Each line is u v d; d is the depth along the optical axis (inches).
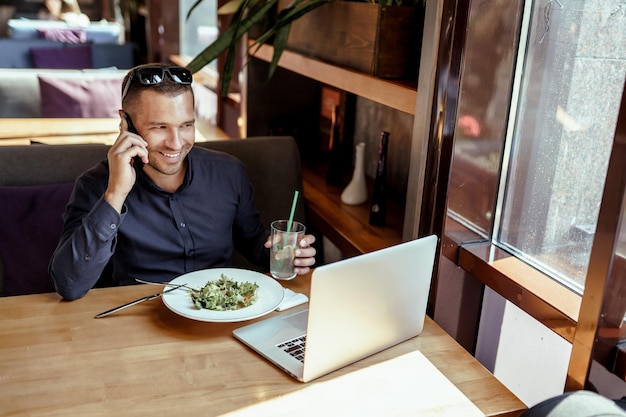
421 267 52.4
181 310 53.8
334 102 108.7
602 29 52.5
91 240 56.4
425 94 63.0
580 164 55.8
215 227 69.5
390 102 69.9
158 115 58.7
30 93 136.9
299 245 63.9
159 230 66.9
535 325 64.0
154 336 52.2
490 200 65.6
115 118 134.6
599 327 46.8
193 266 69.0
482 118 61.9
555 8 57.3
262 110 114.7
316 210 89.1
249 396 45.2
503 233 66.4
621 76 51.1
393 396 46.3
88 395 44.3
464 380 48.8
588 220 55.4
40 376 46.0
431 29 61.2
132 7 246.8
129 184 58.0
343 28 80.0
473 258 63.3
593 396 40.8
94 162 81.0
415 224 67.6
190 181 67.4
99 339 51.3
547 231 60.4
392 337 52.4
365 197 92.2
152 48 217.0
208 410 43.4
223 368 48.4
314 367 46.9
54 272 57.1
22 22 227.5
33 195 76.9
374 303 49.2
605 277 45.4
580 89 55.3
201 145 84.0
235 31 82.4
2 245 75.4
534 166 61.4
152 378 46.6
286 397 45.3
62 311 55.4
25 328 52.2
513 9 59.6
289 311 57.4
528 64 61.0
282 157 87.3
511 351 68.0
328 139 112.1
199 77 176.2
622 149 43.3
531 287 56.5
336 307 46.3
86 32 229.3
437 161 62.8
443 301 67.2
